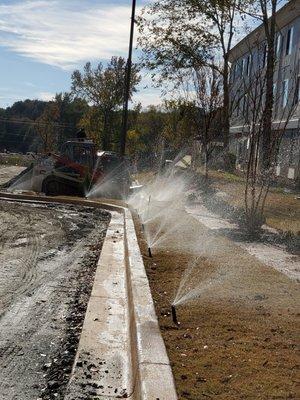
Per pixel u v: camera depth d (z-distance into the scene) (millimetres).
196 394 3918
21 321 6117
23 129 102625
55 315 6418
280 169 29766
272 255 10008
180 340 5113
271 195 20938
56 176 22594
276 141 15828
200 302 6500
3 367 4844
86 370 4844
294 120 28375
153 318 5582
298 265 9195
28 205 17688
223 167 30922
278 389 4055
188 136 32625
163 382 4043
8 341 5477
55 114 66875
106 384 4594
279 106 31516
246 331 5457
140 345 4789
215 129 23812
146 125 58375
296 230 13227
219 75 24016
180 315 5926
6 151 90688
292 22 32031
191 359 4613
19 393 4363
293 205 18453
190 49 32500
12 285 7641
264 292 7117
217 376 4266
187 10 31688
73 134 72375
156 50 32938
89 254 10266
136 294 6426
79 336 5730
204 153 23906
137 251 9211
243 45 35531
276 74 34094
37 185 22828
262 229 12891
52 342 5523
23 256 9688
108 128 61438
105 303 6922
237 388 4051
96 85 61219
